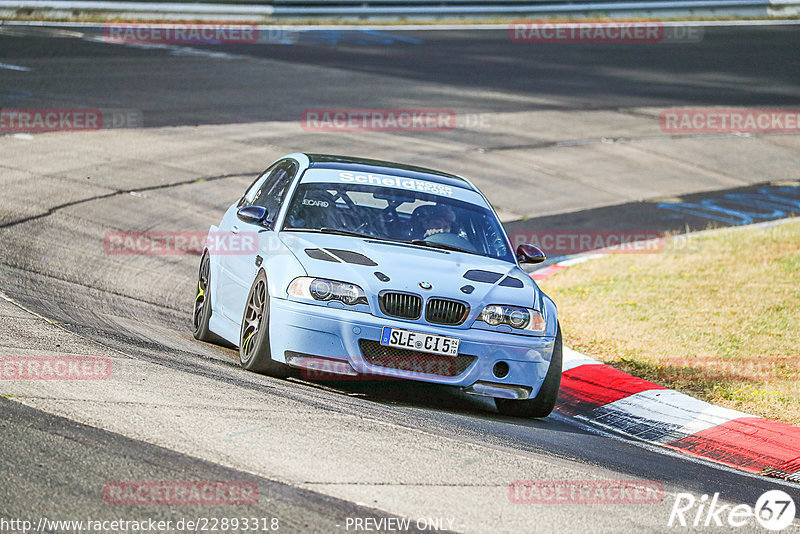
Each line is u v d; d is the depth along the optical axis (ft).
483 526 50.88
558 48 369.91
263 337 79.20
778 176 241.96
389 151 220.64
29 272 112.68
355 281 78.28
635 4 426.51
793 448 81.41
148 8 356.18
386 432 65.82
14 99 222.48
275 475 53.98
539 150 239.71
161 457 54.29
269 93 261.03
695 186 226.58
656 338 114.73
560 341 84.07
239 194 176.65
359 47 338.95
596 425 88.38
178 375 73.00
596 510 56.29
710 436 84.58
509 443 69.92
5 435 54.29
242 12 367.25
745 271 149.07
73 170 174.70
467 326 78.74
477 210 95.30
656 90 315.99
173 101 240.73
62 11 346.54
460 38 373.40
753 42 400.67
